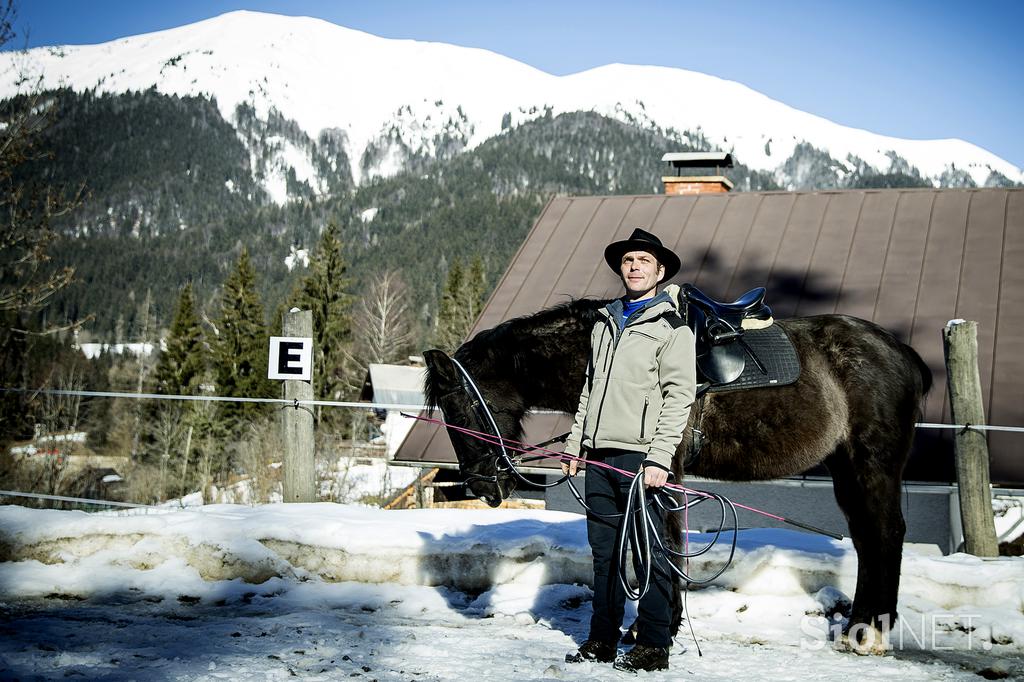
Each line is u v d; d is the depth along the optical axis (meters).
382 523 6.46
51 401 27.41
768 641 4.97
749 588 5.56
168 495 37.78
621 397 4.27
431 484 14.02
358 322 61.78
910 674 4.24
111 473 40.81
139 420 44.94
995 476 9.43
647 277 4.39
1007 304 11.55
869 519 5.05
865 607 4.91
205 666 3.95
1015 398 10.23
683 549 4.72
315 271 51.56
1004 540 8.97
